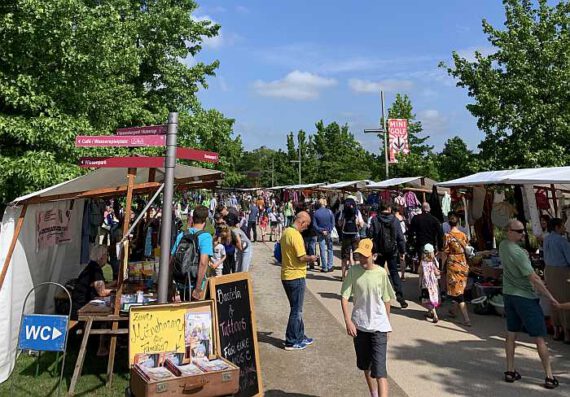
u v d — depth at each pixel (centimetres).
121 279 545
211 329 430
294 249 655
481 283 895
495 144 1653
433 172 2398
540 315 530
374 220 931
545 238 730
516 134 1611
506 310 551
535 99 1577
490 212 1220
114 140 492
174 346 409
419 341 698
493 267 886
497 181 865
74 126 1016
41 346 457
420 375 563
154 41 1925
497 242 1349
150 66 1970
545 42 1602
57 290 791
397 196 1803
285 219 2434
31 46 962
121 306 555
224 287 497
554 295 702
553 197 1180
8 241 581
